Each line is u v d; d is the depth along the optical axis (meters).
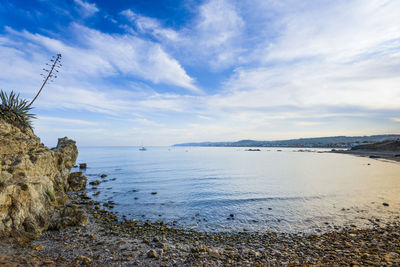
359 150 125.69
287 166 55.59
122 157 93.50
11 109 12.06
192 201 19.30
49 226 10.20
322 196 20.53
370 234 10.82
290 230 12.05
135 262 7.09
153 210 16.45
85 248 8.12
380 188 23.84
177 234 11.39
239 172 42.78
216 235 11.37
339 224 12.83
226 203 18.58
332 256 7.84
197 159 84.88
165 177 35.38
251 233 11.68
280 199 19.70
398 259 7.25
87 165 56.50
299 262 7.30
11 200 8.50
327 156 103.19
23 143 11.21
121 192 23.08
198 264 7.17
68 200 18.50
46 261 6.42
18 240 7.86
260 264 7.18
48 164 14.57
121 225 12.59
